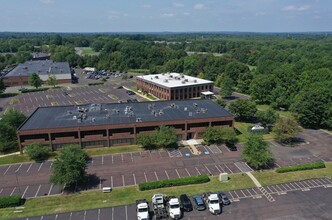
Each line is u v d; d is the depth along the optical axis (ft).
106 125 263.70
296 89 418.51
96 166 234.38
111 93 508.12
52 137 258.98
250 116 359.05
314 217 168.76
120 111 306.14
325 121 321.73
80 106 324.39
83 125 262.47
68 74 605.73
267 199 186.70
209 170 226.17
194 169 228.02
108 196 191.31
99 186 204.23
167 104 332.80
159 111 303.07
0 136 258.37
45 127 257.96
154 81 481.87
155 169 228.63
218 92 522.06
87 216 170.91
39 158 248.52
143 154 255.91
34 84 540.93
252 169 227.20
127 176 217.97
